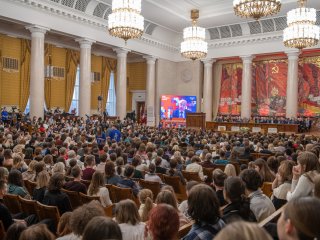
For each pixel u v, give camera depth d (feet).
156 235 6.21
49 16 50.83
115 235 5.12
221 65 79.51
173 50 81.25
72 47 69.41
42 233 5.88
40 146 28.12
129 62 84.94
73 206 15.10
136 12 35.78
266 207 10.25
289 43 39.93
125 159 24.13
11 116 51.98
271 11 32.91
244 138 38.58
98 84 76.64
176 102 77.41
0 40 56.54
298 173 11.31
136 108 84.64
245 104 71.72
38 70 50.16
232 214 8.52
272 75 73.05
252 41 69.92
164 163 23.79
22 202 13.34
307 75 68.59
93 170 19.71
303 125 63.67
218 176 12.15
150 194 12.64
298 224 3.97
